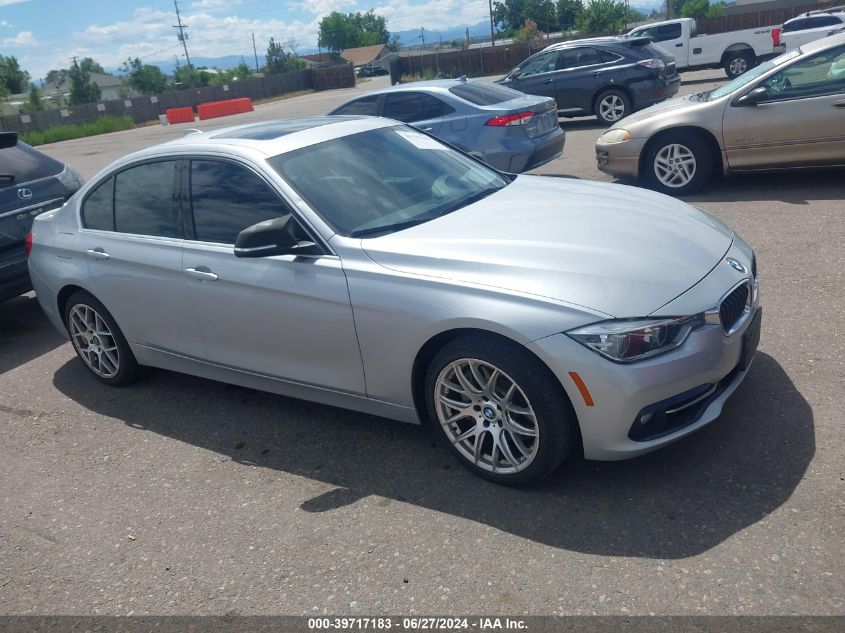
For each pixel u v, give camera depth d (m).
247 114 38.91
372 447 3.95
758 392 3.88
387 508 3.41
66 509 3.78
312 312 3.69
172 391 4.99
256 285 3.86
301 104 41.50
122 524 3.59
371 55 129.00
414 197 4.06
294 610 2.87
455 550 3.07
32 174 6.48
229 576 3.11
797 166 7.50
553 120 9.30
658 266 3.25
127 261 4.49
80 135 41.00
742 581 2.68
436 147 4.71
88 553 3.40
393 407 3.68
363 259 3.56
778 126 7.38
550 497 3.31
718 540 2.90
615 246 3.38
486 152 8.79
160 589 3.10
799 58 7.31
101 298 4.75
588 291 3.09
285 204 3.86
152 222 4.47
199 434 4.36
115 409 4.84
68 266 4.89
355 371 3.70
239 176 4.08
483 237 3.52
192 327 4.31
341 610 2.83
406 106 9.40
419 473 3.65
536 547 3.01
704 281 3.23
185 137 4.78
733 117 7.57
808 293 5.05
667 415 3.11
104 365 5.10
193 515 3.58
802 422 3.57
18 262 6.16
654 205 3.99
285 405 4.57
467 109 8.97
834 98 7.10
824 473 3.19
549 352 3.02
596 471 3.45
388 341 3.48
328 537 3.27
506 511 3.26
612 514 3.14
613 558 2.89
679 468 3.38
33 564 3.38
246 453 4.08
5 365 5.90
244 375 4.24
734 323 3.30
